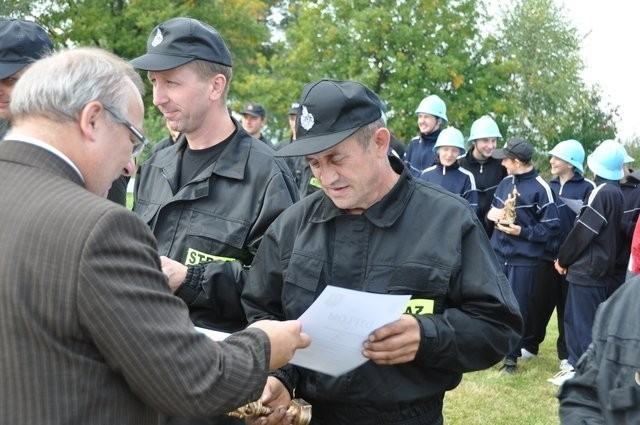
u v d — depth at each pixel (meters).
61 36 23.34
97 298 1.46
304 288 2.27
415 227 2.23
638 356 1.73
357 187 2.16
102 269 1.47
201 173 2.92
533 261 6.61
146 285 1.55
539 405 5.55
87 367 1.49
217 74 2.88
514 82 31.39
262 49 33.72
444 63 22.02
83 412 1.49
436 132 8.74
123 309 1.48
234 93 26.20
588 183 7.30
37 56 2.90
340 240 2.27
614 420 1.74
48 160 1.58
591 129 32.00
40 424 1.44
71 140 1.60
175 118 2.85
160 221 2.97
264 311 2.44
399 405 2.22
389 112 22.36
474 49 23.64
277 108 24.05
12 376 1.45
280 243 2.38
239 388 1.64
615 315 1.83
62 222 1.49
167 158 3.10
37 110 1.58
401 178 2.26
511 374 6.37
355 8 22.45
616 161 5.90
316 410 2.34
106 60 1.68
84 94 1.59
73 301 1.46
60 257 1.46
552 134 31.12
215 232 2.85
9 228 1.49
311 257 2.29
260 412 2.23
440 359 2.13
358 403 2.22
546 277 6.70
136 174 3.19
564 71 32.06
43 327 1.46
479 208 7.99
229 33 26.30
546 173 21.77
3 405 1.45
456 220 2.22
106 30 23.42
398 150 6.24
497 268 2.26
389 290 2.20
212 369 1.60
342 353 2.05
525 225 6.59
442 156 7.58
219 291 2.74
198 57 2.80
